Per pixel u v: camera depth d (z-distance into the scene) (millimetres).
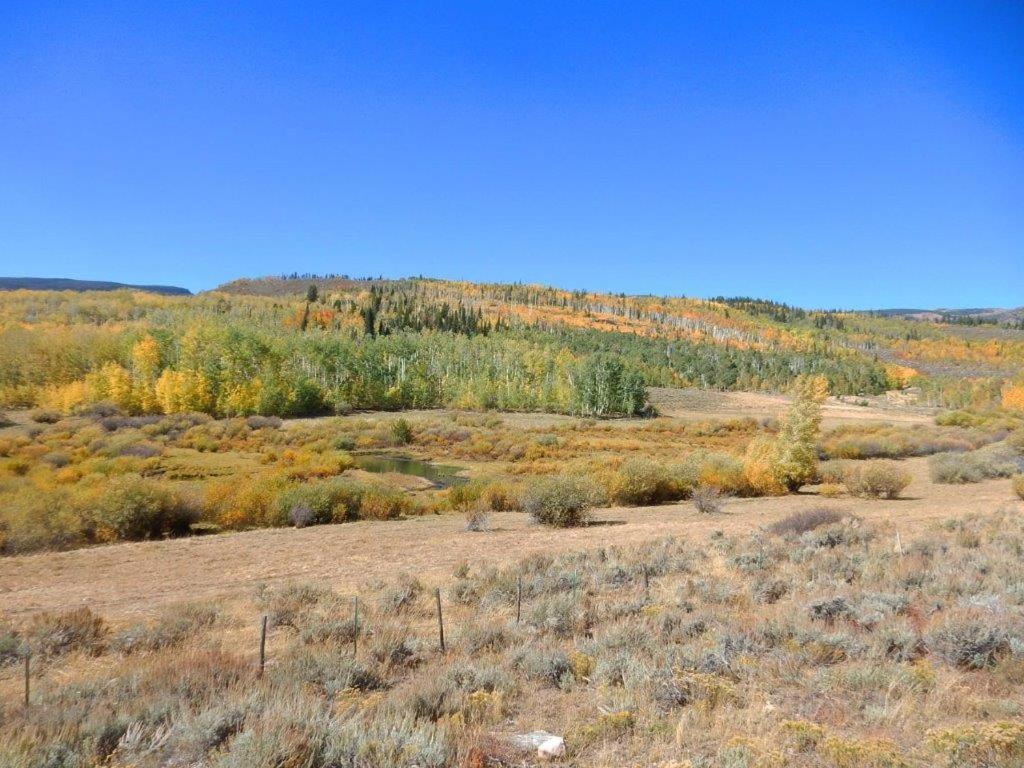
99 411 76875
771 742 5270
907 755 5043
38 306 159875
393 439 68062
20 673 9078
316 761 5016
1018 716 5797
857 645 7691
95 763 5219
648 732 5684
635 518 26438
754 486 34781
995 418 75875
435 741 5215
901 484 31562
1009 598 9578
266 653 9352
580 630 9688
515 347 139750
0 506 24281
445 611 12070
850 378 158125
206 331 97125
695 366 168750
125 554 20359
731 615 9547
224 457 52469
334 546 20938
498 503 31297
